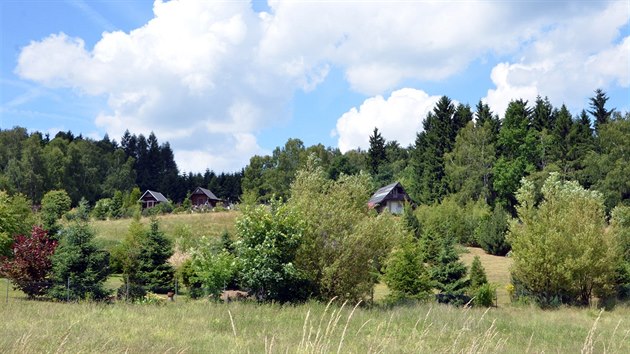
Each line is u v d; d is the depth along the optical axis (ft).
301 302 60.54
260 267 59.98
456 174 212.84
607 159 183.01
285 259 62.03
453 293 85.46
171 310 46.91
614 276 87.15
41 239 77.05
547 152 212.43
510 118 221.87
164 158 434.71
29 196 245.65
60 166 268.62
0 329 32.19
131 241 102.42
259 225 60.90
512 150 220.64
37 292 68.23
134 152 428.56
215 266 64.13
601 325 51.88
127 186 322.14
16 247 73.00
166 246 88.12
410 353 28.58
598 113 229.66
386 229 69.97
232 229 152.97
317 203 66.74
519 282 93.61
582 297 85.97
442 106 257.96
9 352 23.76
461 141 226.17
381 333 34.76
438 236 110.93
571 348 36.52
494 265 136.15
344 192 73.36
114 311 45.01
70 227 81.25
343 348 26.84
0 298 62.85
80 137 409.28
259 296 61.57
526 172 205.67
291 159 303.27
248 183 307.17
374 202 214.28
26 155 251.80
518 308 77.92
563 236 82.69
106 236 140.56
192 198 314.76
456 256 92.32
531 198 91.35
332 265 61.93
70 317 40.37
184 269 90.38
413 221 155.22
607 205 171.94
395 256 83.76
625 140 184.85
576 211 87.35
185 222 167.84
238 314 44.65
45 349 25.26
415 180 244.01
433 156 238.48
